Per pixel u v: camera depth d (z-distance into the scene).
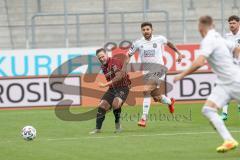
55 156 32.19
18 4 67.06
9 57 58.06
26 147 35.47
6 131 43.22
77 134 40.84
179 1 67.81
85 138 38.69
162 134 39.72
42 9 66.88
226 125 43.78
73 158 31.47
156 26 65.94
